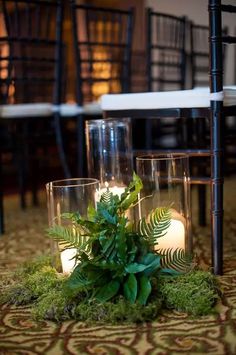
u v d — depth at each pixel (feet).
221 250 4.36
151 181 4.18
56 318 3.59
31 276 4.21
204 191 6.29
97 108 7.32
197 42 10.23
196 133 6.22
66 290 3.63
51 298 3.74
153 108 4.83
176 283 3.82
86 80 7.27
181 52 8.36
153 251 3.86
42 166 11.35
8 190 10.56
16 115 6.89
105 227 3.71
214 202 4.34
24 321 3.63
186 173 4.25
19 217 7.41
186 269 4.06
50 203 4.14
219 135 4.29
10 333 3.44
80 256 3.71
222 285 4.13
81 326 3.50
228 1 4.34
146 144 7.59
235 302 3.77
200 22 12.42
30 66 9.10
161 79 9.53
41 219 7.22
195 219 6.75
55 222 4.09
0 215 6.39
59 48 6.99
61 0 6.79
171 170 4.18
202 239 5.68
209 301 3.66
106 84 10.32
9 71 7.38
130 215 4.17
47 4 6.68
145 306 3.56
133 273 3.63
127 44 7.46
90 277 3.62
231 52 11.99
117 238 3.67
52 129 8.43
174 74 12.29
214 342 3.19
